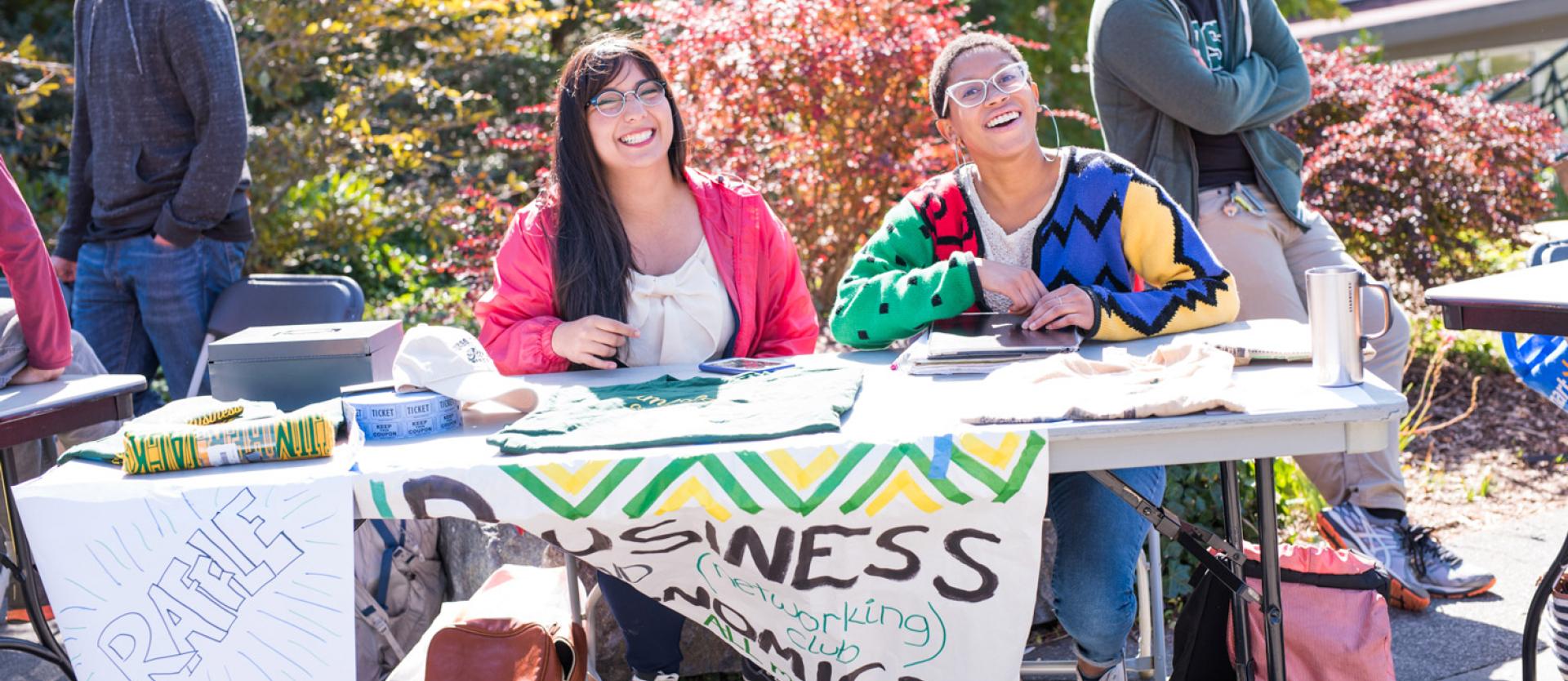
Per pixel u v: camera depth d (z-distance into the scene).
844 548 1.93
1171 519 2.12
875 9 5.37
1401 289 6.61
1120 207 2.65
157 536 1.82
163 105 4.04
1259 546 2.18
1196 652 2.41
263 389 2.58
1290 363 2.21
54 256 4.36
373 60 9.70
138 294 4.13
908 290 2.64
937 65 2.78
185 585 1.82
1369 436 1.83
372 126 8.42
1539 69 13.69
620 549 1.98
